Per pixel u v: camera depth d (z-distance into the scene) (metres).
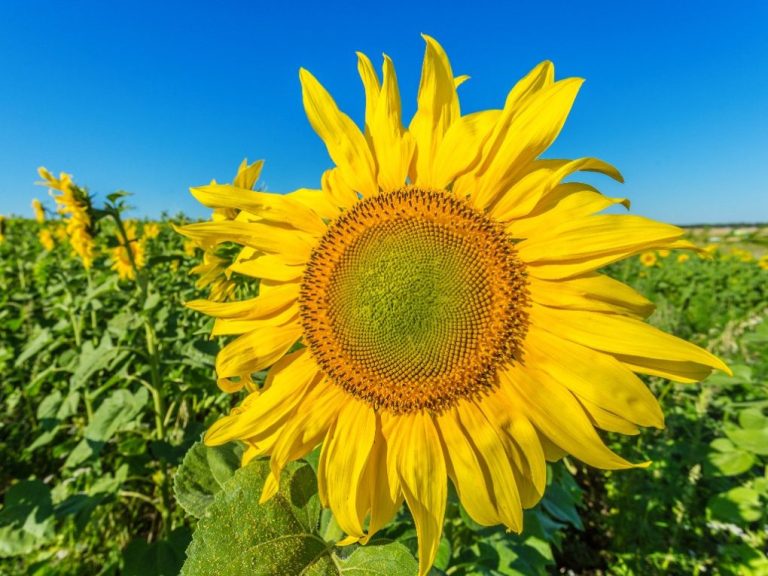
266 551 0.25
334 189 0.31
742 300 2.37
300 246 0.31
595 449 0.25
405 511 0.40
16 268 1.59
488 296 0.28
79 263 1.51
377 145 0.29
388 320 0.29
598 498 0.72
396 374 0.28
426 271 0.28
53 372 0.78
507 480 0.26
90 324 0.94
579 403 0.26
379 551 0.25
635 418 0.24
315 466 0.32
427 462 0.27
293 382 0.30
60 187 0.66
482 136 0.27
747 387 0.60
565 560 0.62
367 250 0.30
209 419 0.52
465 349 0.28
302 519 0.27
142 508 0.66
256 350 0.31
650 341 0.24
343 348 0.30
